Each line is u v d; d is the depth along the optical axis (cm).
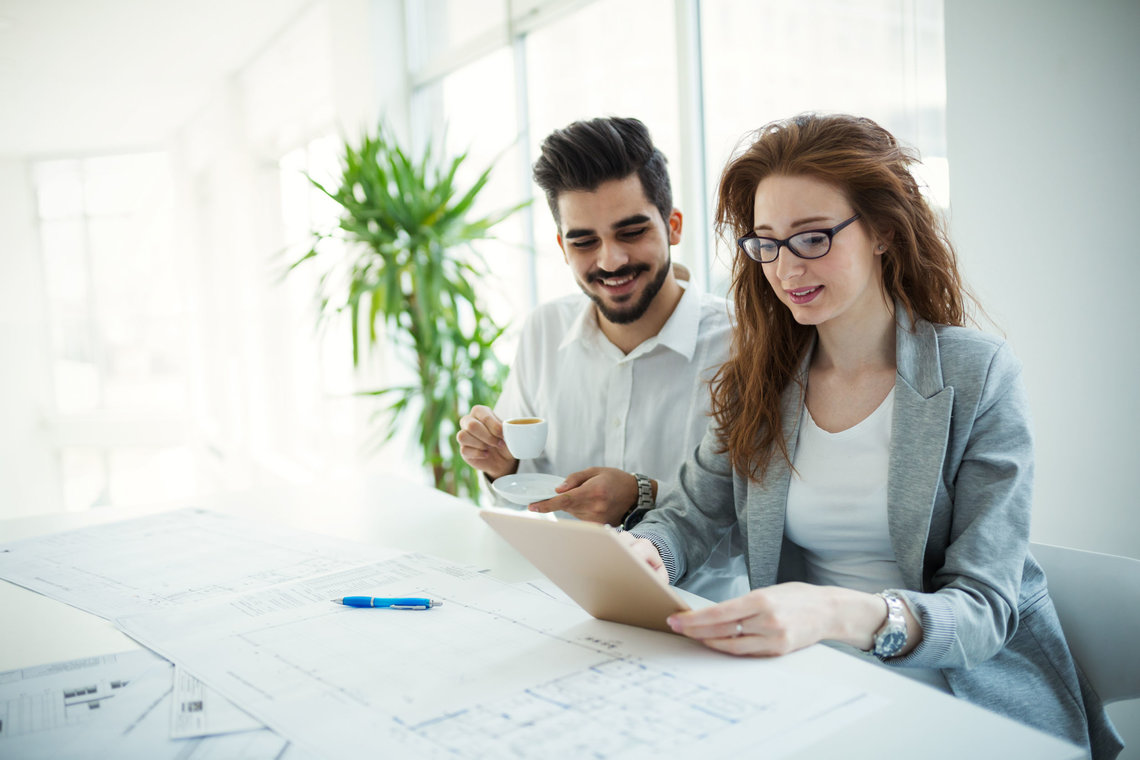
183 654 91
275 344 642
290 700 78
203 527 149
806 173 112
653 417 172
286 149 579
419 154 433
